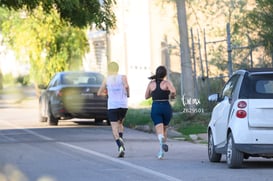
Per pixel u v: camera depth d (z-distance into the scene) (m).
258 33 50.25
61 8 52.25
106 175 30.56
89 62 110.06
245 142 31.72
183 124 55.00
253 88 32.28
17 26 96.19
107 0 54.88
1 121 66.81
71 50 97.38
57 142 46.06
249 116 31.84
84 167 33.47
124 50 93.56
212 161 35.94
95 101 58.75
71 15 54.62
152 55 86.19
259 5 49.59
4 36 97.56
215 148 35.25
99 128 57.88
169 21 82.88
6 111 83.19
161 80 37.53
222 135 34.00
